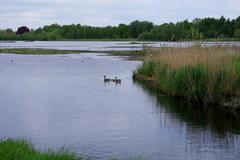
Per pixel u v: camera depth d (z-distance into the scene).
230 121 21.03
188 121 21.09
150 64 37.06
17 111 23.80
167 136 18.42
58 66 53.28
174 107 24.41
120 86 33.28
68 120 21.53
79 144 17.25
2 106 25.27
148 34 105.75
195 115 22.39
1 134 18.80
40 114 23.02
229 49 27.95
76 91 31.08
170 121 21.11
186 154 15.98
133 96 28.38
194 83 24.92
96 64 55.62
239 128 19.69
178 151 16.34
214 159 15.41
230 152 16.19
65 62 59.84
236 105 22.81
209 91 23.97
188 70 25.89
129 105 25.28
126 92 30.14
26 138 18.08
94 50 92.38
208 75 24.56
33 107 24.97
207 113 22.84
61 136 18.48
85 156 15.55
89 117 22.20
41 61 61.91
